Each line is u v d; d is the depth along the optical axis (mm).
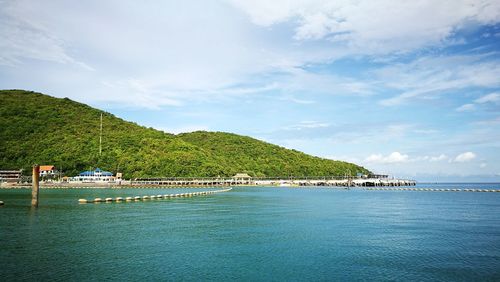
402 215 63500
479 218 59938
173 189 161875
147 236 40469
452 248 36344
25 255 31062
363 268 29141
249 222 52438
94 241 37219
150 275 26422
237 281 25562
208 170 199625
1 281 24453
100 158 185000
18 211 62562
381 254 33656
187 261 30297
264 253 33469
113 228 45312
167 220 53344
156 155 196000
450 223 53812
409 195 129375
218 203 85500
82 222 50000
